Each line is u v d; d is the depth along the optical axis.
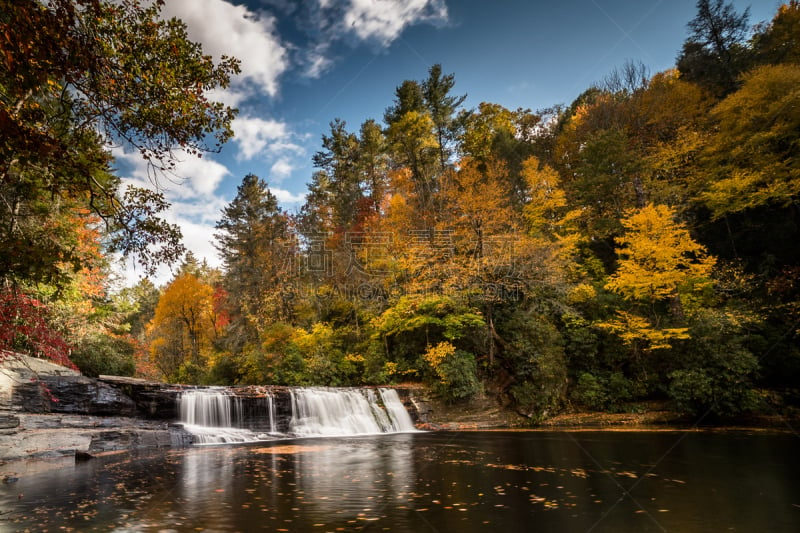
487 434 14.29
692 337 16.70
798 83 17.48
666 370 17.22
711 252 21.75
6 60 4.54
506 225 21.56
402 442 12.71
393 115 33.44
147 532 4.46
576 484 6.67
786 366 16.44
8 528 4.66
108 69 5.55
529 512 5.09
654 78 33.06
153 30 5.67
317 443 12.80
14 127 4.48
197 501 5.82
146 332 43.03
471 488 6.47
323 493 6.25
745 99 19.06
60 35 4.70
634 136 25.61
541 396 17.42
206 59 6.08
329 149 37.94
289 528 4.55
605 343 18.89
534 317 19.52
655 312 18.89
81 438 10.84
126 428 12.23
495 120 40.38
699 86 28.52
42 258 4.84
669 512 5.04
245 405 15.34
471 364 18.30
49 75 5.04
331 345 22.84
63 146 5.25
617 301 19.98
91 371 18.42
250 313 27.77
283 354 22.11
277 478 7.45
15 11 4.24
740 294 18.89
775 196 18.05
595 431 14.26
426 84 32.38
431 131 32.72
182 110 5.96
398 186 30.33
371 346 21.77
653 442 11.38
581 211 23.42
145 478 7.55
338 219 34.19
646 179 23.27
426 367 19.36
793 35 23.06
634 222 18.34
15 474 8.05
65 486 6.92
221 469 8.44
